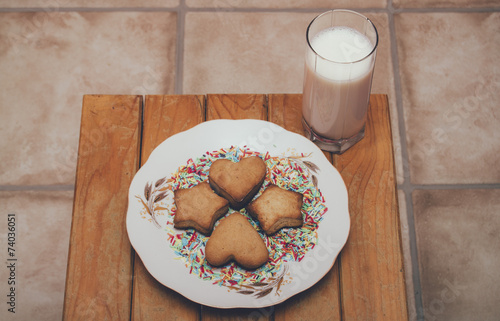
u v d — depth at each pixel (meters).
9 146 1.24
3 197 1.20
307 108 0.81
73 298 0.74
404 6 1.37
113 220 0.78
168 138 0.80
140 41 1.33
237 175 0.76
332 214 0.76
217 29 1.34
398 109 1.27
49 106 1.28
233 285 0.72
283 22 1.35
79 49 1.33
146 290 0.75
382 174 0.81
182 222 0.75
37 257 1.16
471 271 1.15
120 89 1.29
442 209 1.19
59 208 1.19
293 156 0.80
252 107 0.85
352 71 0.74
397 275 0.75
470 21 1.36
